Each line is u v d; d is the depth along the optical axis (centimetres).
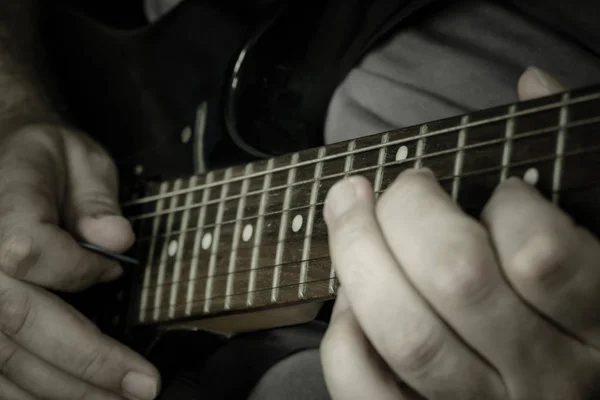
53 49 64
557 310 36
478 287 36
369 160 44
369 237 38
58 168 56
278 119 55
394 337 38
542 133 39
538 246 36
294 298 46
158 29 58
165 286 53
